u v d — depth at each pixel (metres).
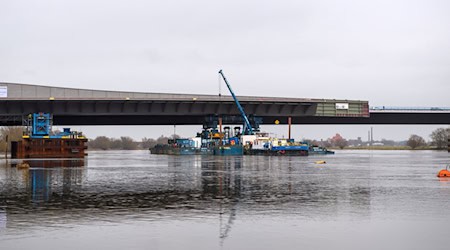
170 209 36.66
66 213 34.66
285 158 166.25
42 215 33.78
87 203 39.91
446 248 24.69
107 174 75.69
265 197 44.19
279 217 33.09
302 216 33.50
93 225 30.19
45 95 153.38
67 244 25.28
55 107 158.75
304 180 63.91
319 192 48.44
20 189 51.09
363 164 115.75
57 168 93.38
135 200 42.00
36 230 28.67
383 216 33.47
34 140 161.62
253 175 73.88
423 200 41.97
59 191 49.19
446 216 33.50
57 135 166.00
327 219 32.34
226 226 29.95
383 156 198.00
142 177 69.31
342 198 43.38
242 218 32.72
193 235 27.42
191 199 42.72
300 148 198.12
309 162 127.25
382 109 196.75
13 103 154.88
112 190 50.31
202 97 171.25
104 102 159.38
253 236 27.19
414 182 60.78
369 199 42.66
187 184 57.62
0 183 58.25
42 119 157.88
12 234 27.55
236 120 196.75
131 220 31.95
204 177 69.56
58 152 165.50
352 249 24.45
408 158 167.25
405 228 29.33
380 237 26.94
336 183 59.06
